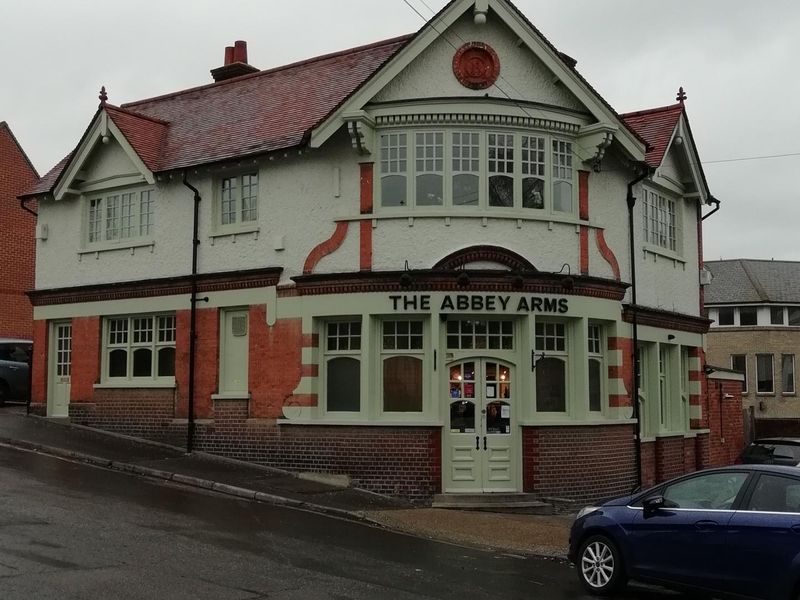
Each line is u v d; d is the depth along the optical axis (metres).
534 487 16.70
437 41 17.52
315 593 8.88
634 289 19.33
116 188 21.42
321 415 17.56
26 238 31.86
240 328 19.03
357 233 17.45
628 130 18.33
